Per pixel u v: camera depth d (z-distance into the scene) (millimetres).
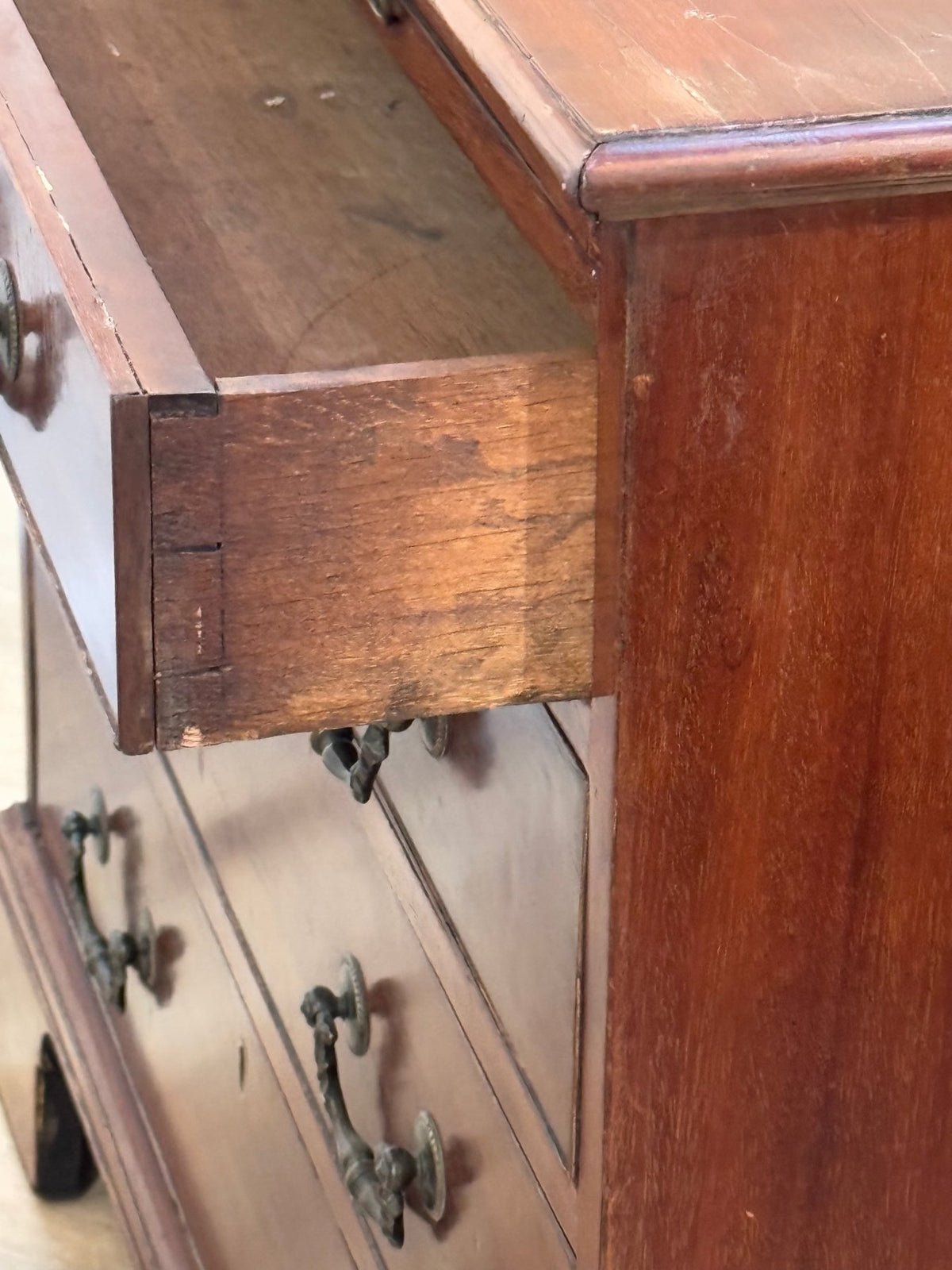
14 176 705
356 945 1013
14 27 812
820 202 610
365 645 649
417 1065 952
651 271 615
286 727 650
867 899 769
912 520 692
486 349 743
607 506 652
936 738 746
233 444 603
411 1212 991
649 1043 754
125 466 593
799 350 644
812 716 717
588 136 573
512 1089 833
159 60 992
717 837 724
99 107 942
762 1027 776
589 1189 783
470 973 858
